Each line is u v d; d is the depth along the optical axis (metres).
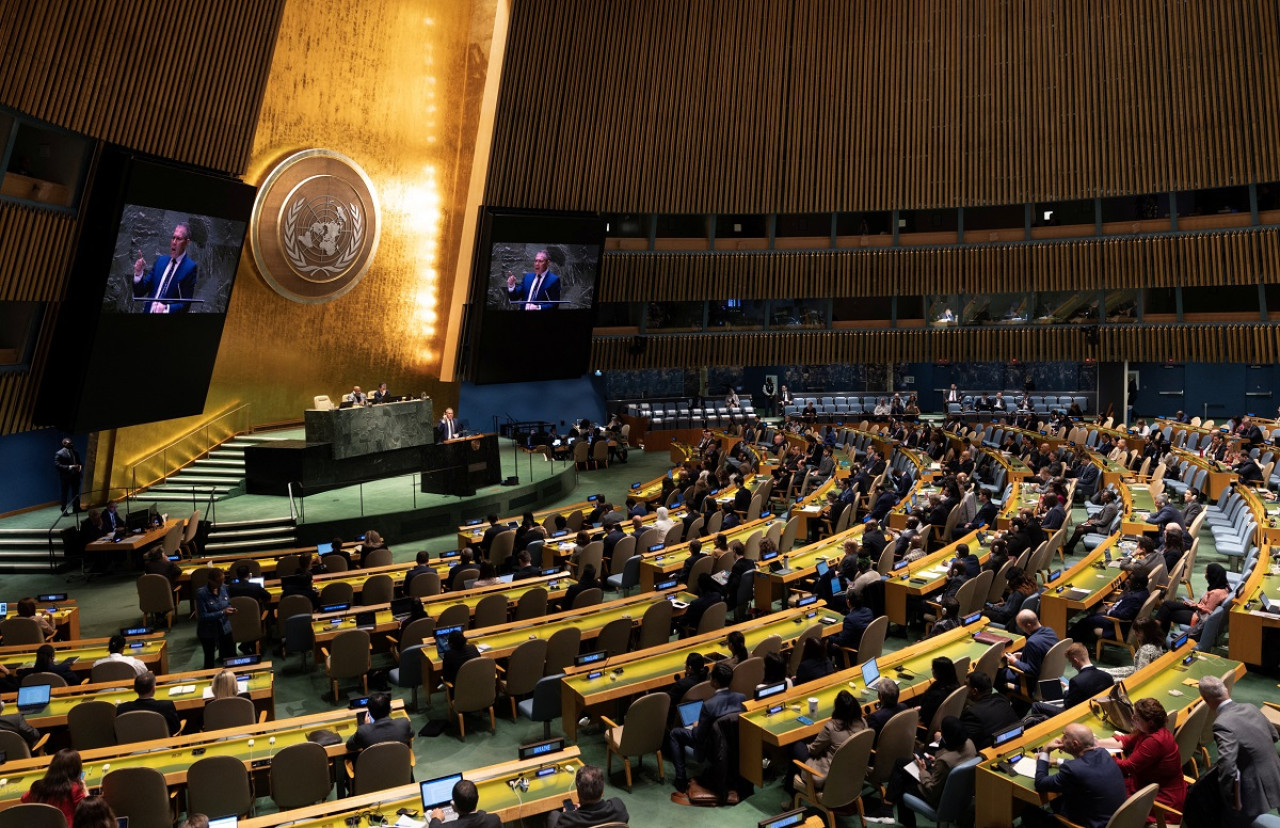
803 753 7.39
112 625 13.37
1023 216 29.95
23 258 15.51
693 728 7.99
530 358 25.86
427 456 19.64
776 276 30.27
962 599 11.05
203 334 18.92
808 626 10.05
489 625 11.18
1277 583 10.73
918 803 7.00
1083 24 27.17
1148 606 10.14
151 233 16.92
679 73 28.00
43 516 17.55
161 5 15.93
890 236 30.22
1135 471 20.25
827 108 29.02
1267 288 27.86
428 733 9.27
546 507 21.52
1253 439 22.83
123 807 6.62
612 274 29.08
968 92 28.39
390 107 23.33
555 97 26.33
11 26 13.84
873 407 33.44
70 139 15.86
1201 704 7.05
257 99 18.39
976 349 30.50
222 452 20.91
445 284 25.67
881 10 28.59
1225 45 25.52
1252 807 6.07
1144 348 28.91
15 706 8.37
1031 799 6.24
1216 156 26.02
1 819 5.74
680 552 13.95
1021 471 19.61
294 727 7.65
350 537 17.45
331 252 22.67
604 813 5.88
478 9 24.42
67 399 16.84
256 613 11.49
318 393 23.86
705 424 31.33
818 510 16.94
